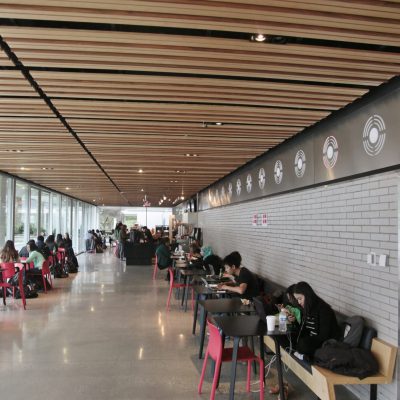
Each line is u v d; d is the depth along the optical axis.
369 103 3.99
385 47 3.11
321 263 5.12
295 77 3.52
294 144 5.93
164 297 9.20
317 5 2.40
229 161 8.30
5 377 4.36
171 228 24.97
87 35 2.75
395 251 3.58
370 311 3.94
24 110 4.47
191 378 4.37
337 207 4.70
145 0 2.34
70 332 6.17
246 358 3.74
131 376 4.41
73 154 7.27
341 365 3.43
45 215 15.34
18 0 2.34
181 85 3.73
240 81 3.61
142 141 6.09
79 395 3.93
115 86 3.71
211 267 8.71
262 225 7.80
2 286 8.00
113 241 29.31
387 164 3.69
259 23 2.61
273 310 4.14
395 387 3.43
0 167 9.09
